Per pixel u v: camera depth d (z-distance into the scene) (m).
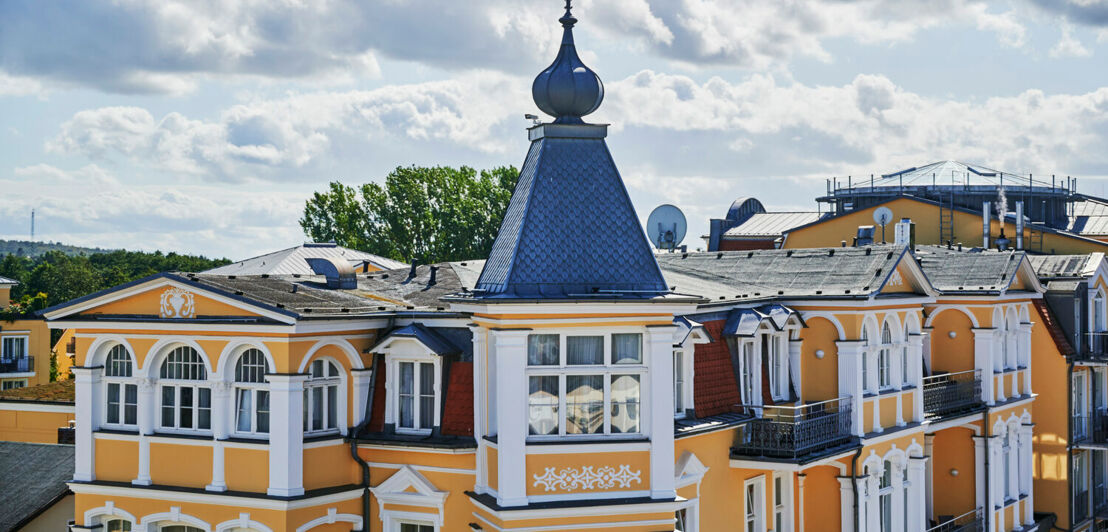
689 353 26.95
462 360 25.92
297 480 24.94
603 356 23.19
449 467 25.34
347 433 26.20
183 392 25.98
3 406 38.75
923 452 33.94
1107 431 44.03
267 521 24.84
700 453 26.83
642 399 23.30
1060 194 60.62
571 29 24.44
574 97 23.80
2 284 83.06
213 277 26.77
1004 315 39.00
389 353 26.31
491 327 23.16
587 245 23.36
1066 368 41.56
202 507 25.50
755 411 28.80
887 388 31.83
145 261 134.12
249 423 25.42
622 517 22.97
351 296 28.23
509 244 23.44
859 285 30.55
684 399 26.83
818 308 30.20
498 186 98.06
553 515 22.73
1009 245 50.06
